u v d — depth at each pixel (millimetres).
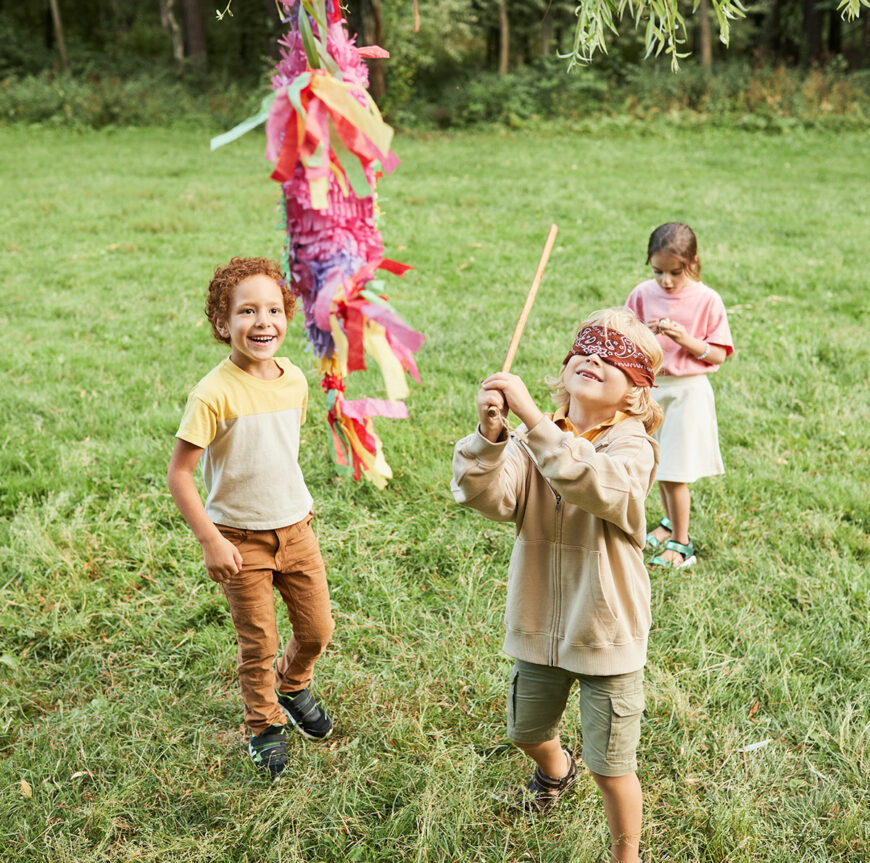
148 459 4383
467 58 31766
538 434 1861
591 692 2061
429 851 2242
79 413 4941
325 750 2604
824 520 3859
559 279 8086
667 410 3582
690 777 2467
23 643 3137
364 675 2908
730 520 3902
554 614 2051
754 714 2748
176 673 2977
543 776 2363
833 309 7250
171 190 12695
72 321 6738
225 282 2305
